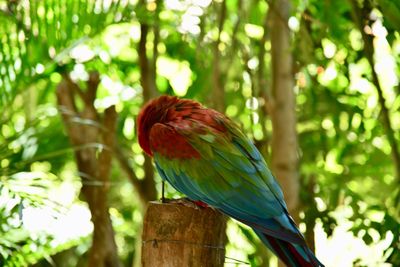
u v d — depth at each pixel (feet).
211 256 22.71
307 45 33.88
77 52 36.24
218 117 26.78
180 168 25.86
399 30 30.48
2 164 30.35
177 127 26.40
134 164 41.55
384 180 37.93
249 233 36.37
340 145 38.40
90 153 35.58
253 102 35.83
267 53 38.60
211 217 22.79
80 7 30.71
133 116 41.81
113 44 42.63
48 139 37.81
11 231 31.07
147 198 36.50
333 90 38.70
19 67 31.35
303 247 23.13
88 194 34.99
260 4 39.45
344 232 34.12
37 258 33.35
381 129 37.83
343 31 35.78
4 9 32.35
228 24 38.47
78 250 40.86
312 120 38.40
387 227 32.17
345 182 36.27
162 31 40.81
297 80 37.35
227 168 25.21
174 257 22.61
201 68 37.55
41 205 27.45
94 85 36.37
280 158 34.06
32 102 39.52
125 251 43.52
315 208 34.06
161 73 44.29
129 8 31.68
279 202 24.61
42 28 30.68
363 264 32.71
